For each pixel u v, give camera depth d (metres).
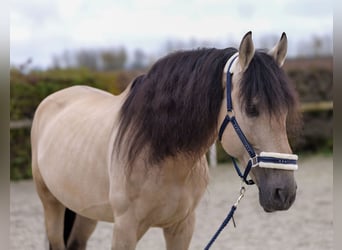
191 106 2.57
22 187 8.09
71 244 3.71
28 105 8.61
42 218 6.05
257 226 5.56
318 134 10.95
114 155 2.77
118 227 2.75
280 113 2.32
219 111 2.55
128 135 2.71
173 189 2.71
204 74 2.58
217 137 2.68
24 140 8.60
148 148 2.65
